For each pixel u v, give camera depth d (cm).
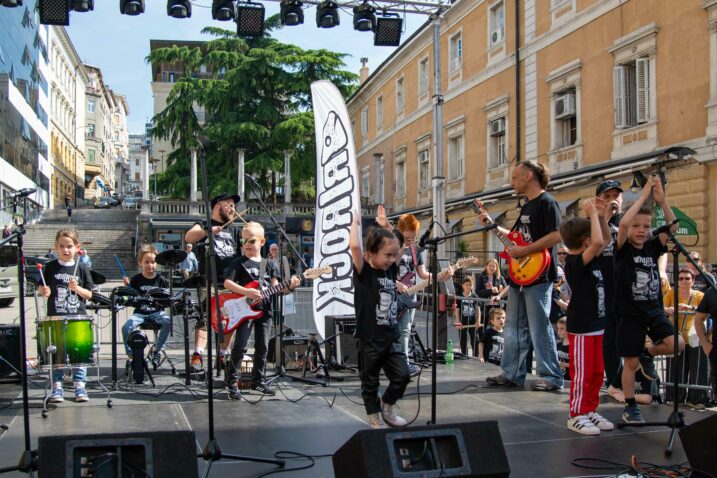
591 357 485
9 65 3434
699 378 612
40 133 4444
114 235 3459
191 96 3722
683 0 1441
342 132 786
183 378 708
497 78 2238
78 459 288
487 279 1065
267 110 3619
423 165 2908
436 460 305
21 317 380
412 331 799
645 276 491
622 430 488
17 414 529
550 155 1928
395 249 453
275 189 3878
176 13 1057
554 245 604
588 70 1762
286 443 450
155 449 296
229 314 592
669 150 486
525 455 426
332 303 779
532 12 2023
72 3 991
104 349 945
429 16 1287
